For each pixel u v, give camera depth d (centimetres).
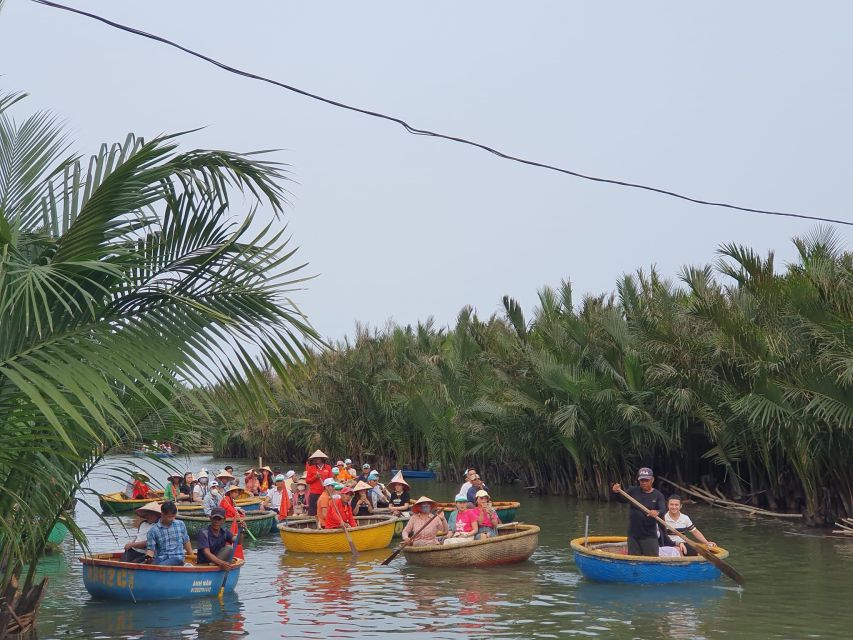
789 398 2088
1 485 877
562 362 3038
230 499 2238
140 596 1395
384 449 4997
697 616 1269
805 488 2267
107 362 765
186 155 873
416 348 4700
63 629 1220
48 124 1049
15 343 788
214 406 849
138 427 1014
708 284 2427
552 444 3256
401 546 1812
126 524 2597
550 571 1694
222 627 1234
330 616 1304
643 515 1577
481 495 1884
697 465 3009
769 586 1484
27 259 866
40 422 856
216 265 904
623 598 1406
